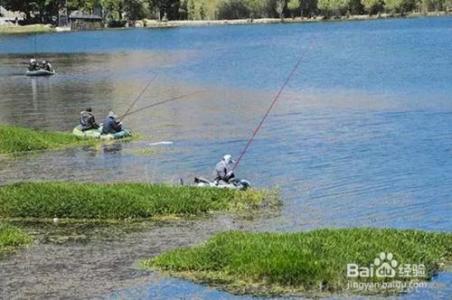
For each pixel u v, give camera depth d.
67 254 47.84
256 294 40.00
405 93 136.50
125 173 73.25
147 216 55.88
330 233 47.09
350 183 68.00
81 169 75.50
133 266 45.03
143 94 146.25
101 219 55.50
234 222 54.56
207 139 92.25
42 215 56.22
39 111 123.25
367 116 108.94
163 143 89.50
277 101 130.00
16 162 79.69
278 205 59.78
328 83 158.38
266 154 82.25
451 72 170.88
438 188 65.62
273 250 43.28
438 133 93.25
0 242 49.53
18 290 41.81
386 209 59.00
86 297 40.56
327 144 87.56
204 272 43.00
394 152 82.06
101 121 110.88
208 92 147.88
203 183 65.00
